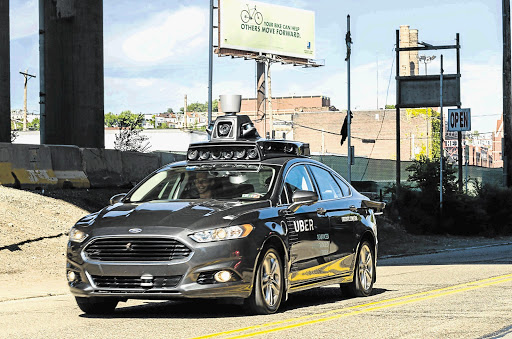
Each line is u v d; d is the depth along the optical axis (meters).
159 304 10.31
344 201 10.88
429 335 7.43
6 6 25.20
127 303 10.53
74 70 26.83
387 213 29.53
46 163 21.45
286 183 9.68
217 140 10.21
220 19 101.44
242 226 8.55
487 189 31.83
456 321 8.35
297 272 9.42
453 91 32.97
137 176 25.20
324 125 120.44
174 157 33.56
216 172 9.77
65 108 26.89
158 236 8.28
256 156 9.86
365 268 11.14
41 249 15.62
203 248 8.27
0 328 8.38
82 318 8.96
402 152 115.25
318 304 10.18
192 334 7.52
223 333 7.56
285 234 9.13
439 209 29.41
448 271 15.16
